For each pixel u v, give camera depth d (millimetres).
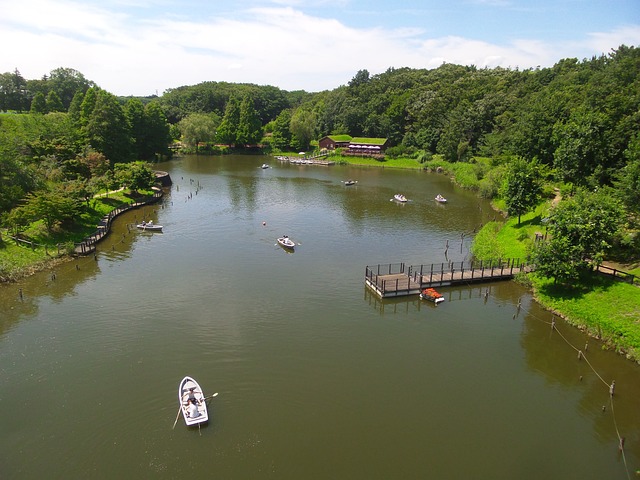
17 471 29812
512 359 45000
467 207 109562
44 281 60219
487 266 67438
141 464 30594
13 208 72000
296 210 103375
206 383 39312
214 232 84188
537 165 94500
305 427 34531
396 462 31531
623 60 122000
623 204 59094
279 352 44531
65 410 35594
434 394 39250
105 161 106812
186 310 52625
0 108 181875
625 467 31984
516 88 169875
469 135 166625
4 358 42469
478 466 31531
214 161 182750
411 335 49000
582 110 93625
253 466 30656
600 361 44812
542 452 33094
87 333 47156
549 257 54094
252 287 59594
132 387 38531
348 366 42719
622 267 57438
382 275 63219
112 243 76188
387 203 113000
